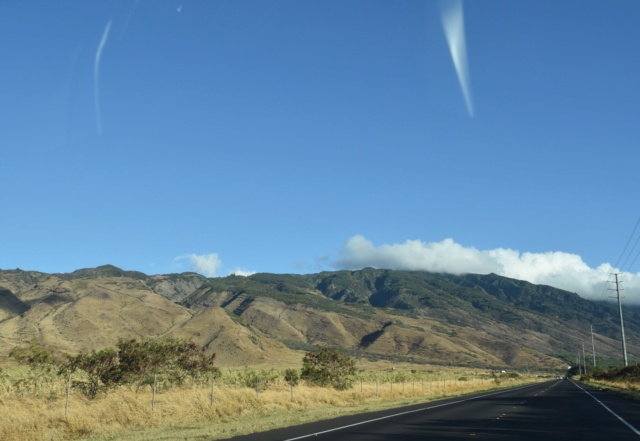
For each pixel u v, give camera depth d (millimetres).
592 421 25078
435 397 47500
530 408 33656
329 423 23625
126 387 31938
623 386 70375
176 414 24031
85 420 19891
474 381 93500
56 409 21625
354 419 25688
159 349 37156
